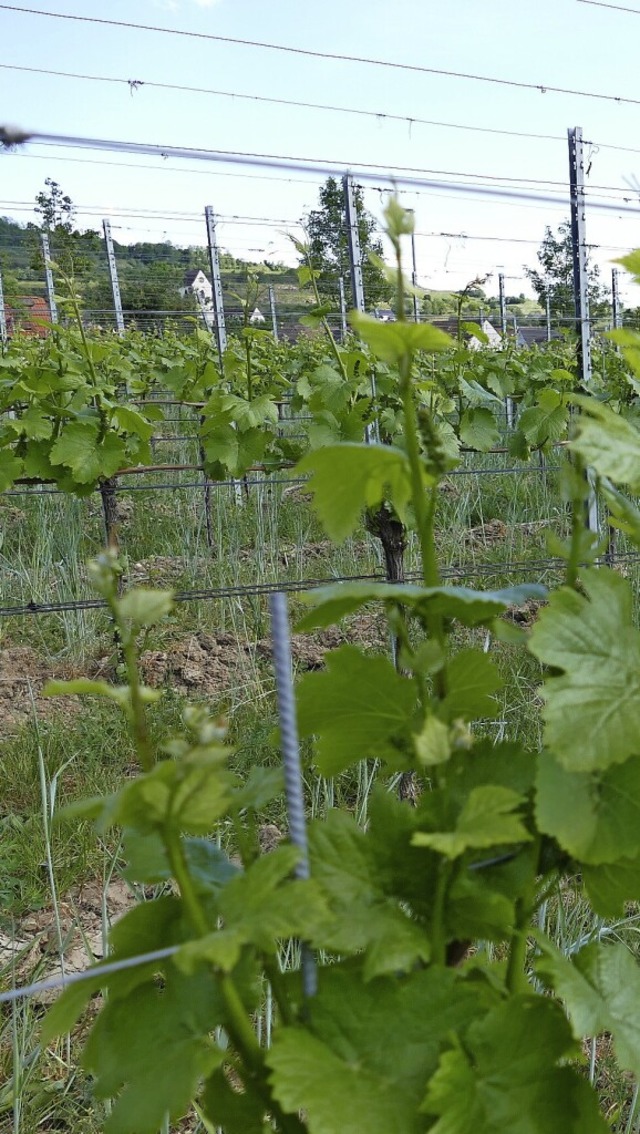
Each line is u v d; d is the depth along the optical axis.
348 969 0.93
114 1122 0.79
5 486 4.31
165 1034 0.84
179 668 4.73
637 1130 1.91
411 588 0.90
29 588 5.49
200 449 8.64
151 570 5.67
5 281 14.58
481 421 5.37
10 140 1.50
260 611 5.27
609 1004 0.90
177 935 0.89
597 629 0.90
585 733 0.85
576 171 4.80
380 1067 0.80
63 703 4.40
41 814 3.24
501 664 4.09
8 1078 2.17
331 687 0.97
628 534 1.04
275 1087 0.74
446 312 6.02
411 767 1.00
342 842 0.91
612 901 0.97
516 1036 0.82
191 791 0.77
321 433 4.07
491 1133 0.78
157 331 16.31
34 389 4.45
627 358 1.15
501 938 0.91
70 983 0.85
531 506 7.33
